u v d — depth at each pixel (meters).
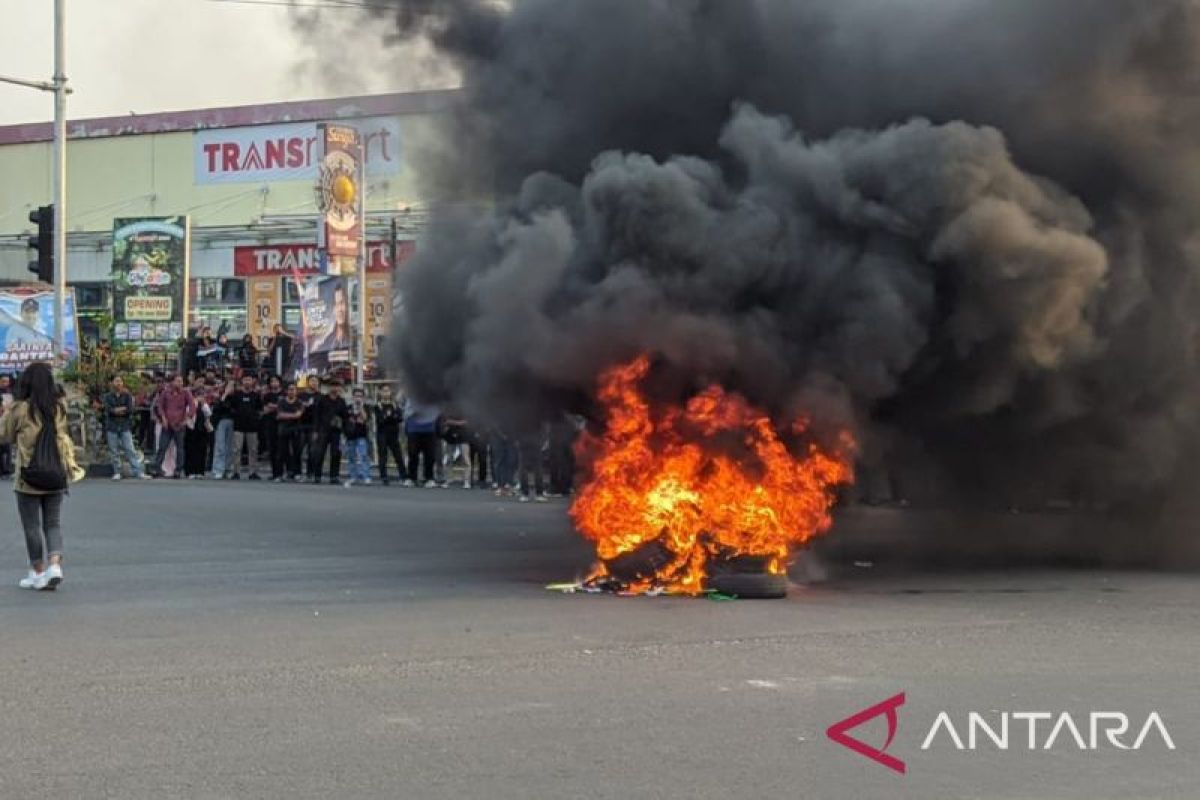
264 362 34.06
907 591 11.53
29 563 12.99
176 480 25.06
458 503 19.56
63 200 27.70
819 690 7.73
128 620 9.95
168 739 6.65
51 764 6.22
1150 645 9.13
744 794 5.89
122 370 27.34
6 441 11.49
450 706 7.32
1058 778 6.20
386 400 23.80
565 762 6.30
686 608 10.49
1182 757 6.55
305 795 5.79
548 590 11.41
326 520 17.14
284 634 9.37
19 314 33.00
